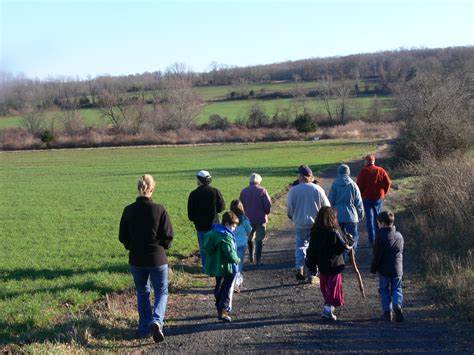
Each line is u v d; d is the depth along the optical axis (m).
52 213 22.66
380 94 99.44
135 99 90.19
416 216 14.43
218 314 8.12
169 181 33.50
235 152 56.34
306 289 9.80
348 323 7.76
